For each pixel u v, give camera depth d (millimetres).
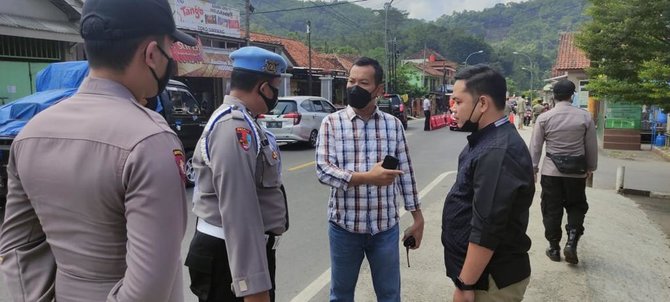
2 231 1379
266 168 2018
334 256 2852
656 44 7070
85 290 1265
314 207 6738
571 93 4371
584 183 4391
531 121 28750
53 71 7238
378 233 2781
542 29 107125
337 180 2607
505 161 1992
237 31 20453
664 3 6723
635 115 15039
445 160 11812
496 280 2090
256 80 2037
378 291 2875
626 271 4301
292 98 13406
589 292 3816
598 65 7742
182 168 1300
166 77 1413
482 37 92000
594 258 4574
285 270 4418
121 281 1242
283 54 26094
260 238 1844
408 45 72375
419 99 43250
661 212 6922
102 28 1259
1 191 5992
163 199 1214
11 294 1354
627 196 8000
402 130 2918
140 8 1285
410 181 2918
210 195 2010
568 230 4418
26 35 10992
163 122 1348
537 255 4645
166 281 1216
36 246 1368
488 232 1983
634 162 12406
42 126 1263
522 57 91688
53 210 1251
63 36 11820
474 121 2141
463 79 2164
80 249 1256
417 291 3900
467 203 2160
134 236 1188
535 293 3793
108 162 1190
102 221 1234
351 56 42156
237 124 1862
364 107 2723
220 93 20391
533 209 6469
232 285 1848
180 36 1441
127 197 1204
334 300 2914
